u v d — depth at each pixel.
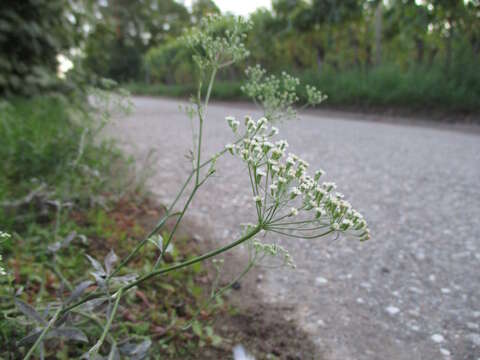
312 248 2.72
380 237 2.89
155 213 3.06
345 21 13.03
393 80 10.69
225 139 6.59
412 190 3.95
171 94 22.75
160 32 42.03
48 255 2.14
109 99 2.81
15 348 1.33
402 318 1.98
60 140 3.25
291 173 1.22
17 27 5.29
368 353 1.74
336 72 13.58
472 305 2.07
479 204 3.53
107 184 3.17
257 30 15.11
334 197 1.26
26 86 5.50
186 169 4.49
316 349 1.75
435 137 7.09
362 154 5.55
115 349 1.12
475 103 8.75
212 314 1.93
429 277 2.36
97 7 6.89
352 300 2.13
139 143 5.88
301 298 2.14
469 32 9.93
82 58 6.47
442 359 1.70
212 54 1.65
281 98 1.90
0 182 2.75
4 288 1.61
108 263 1.32
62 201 2.58
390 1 11.45
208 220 3.09
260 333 1.84
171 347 1.69
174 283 2.12
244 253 2.62
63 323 1.17
